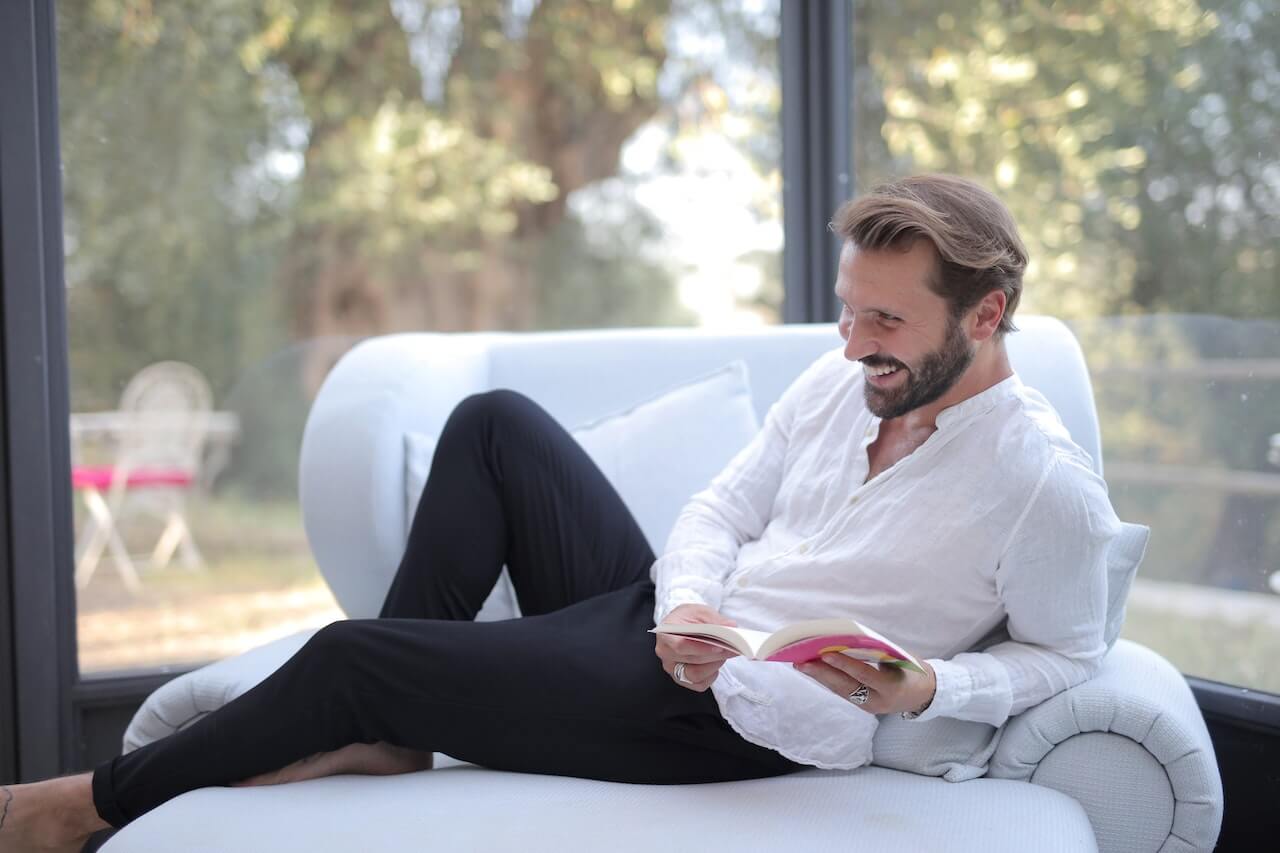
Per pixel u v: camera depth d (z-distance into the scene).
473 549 1.59
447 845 1.18
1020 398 1.41
